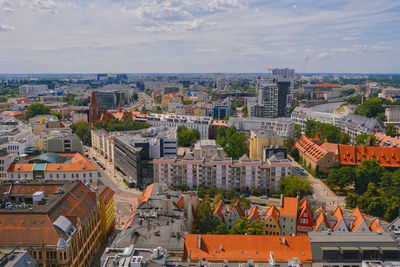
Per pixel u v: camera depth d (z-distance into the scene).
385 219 193.50
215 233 151.12
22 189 158.88
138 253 105.38
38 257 118.75
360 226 150.38
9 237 120.81
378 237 121.38
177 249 111.69
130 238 118.00
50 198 146.00
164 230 124.12
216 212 169.38
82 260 138.12
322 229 152.50
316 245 118.31
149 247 112.31
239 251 118.56
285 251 118.00
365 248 114.25
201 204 171.38
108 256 102.62
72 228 130.38
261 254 117.25
